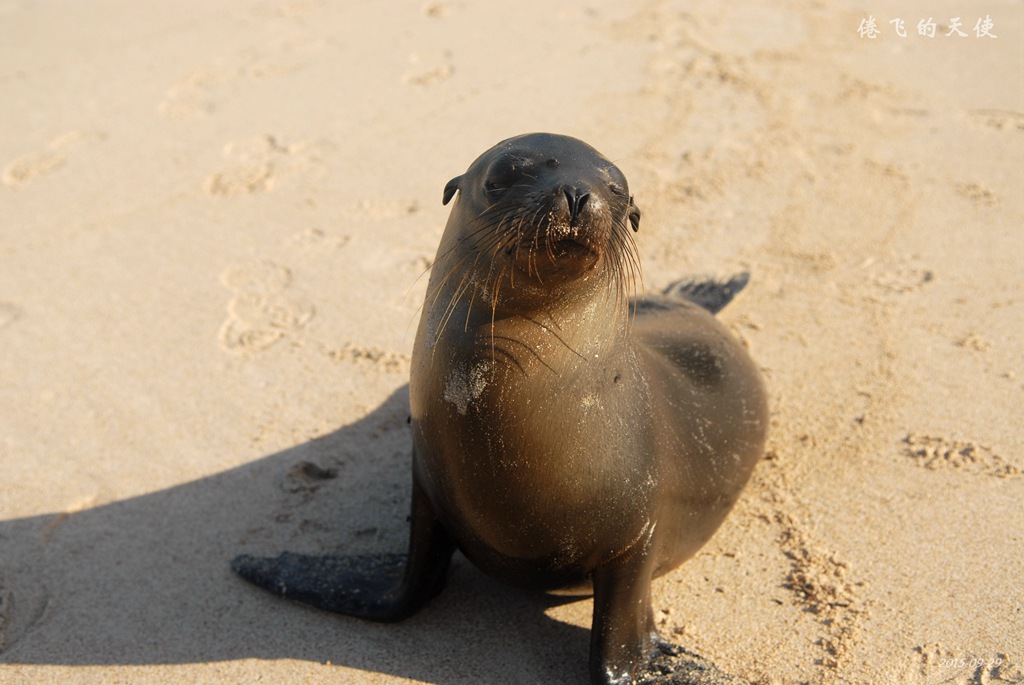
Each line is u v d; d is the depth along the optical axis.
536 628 4.18
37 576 4.55
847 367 5.84
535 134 3.71
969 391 5.57
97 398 5.75
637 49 10.20
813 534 4.63
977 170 7.92
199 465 5.22
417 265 6.89
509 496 3.64
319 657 4.05
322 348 6.09
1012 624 4.08
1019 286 6.48
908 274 6.70
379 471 5.13
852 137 8.52
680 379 4.38
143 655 4.09
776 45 10.30
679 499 4.07
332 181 7.95
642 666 3.83
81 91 9.55
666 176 7.98
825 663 3.93
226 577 4.51
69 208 7.70
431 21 10.95
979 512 4.71
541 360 3.51
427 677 3.94
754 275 6.74
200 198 7.79
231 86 9.55
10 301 6.64
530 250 3.28
